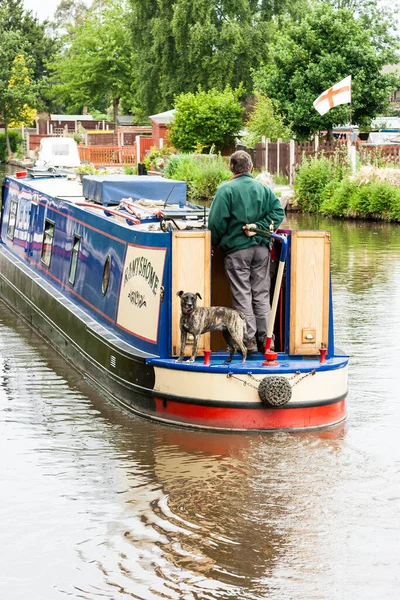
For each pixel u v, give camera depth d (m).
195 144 51.31
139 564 7.18
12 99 85.38
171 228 10.52
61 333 13.75
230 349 10.16
